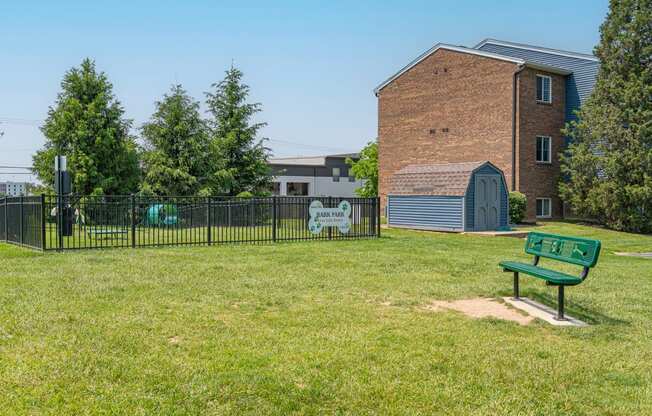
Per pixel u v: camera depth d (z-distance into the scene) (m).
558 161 30.91
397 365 5.55
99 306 7.73
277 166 55.25
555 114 30.80
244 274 10.69
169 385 4.95
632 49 27.58
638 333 6.96
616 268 13.33
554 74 30.78
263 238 17.97
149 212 19.23
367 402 4.72
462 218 23.67
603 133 27.72
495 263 12.92
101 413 4.41
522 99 28.98
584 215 29.52
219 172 36.06
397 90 34.41
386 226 26.88
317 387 4.97
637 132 26.95
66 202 16.20
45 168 34.88
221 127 39.81
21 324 6.69
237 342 6.21
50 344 5.96
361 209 19.42
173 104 34.62
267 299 8.48
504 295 9.20
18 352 5.69
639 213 27.53
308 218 18.33
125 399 4.66
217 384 4.97
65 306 7.66
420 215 25.44
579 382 5.26
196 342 6.20
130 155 36.44
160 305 7.89
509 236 22.80
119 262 12.06
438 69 32.25
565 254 8.07
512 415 4.54
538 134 29.86
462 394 4.92
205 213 21.12
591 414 4.58
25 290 8.73
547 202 30.61
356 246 16.12
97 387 4.88
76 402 4.59
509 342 6.43
